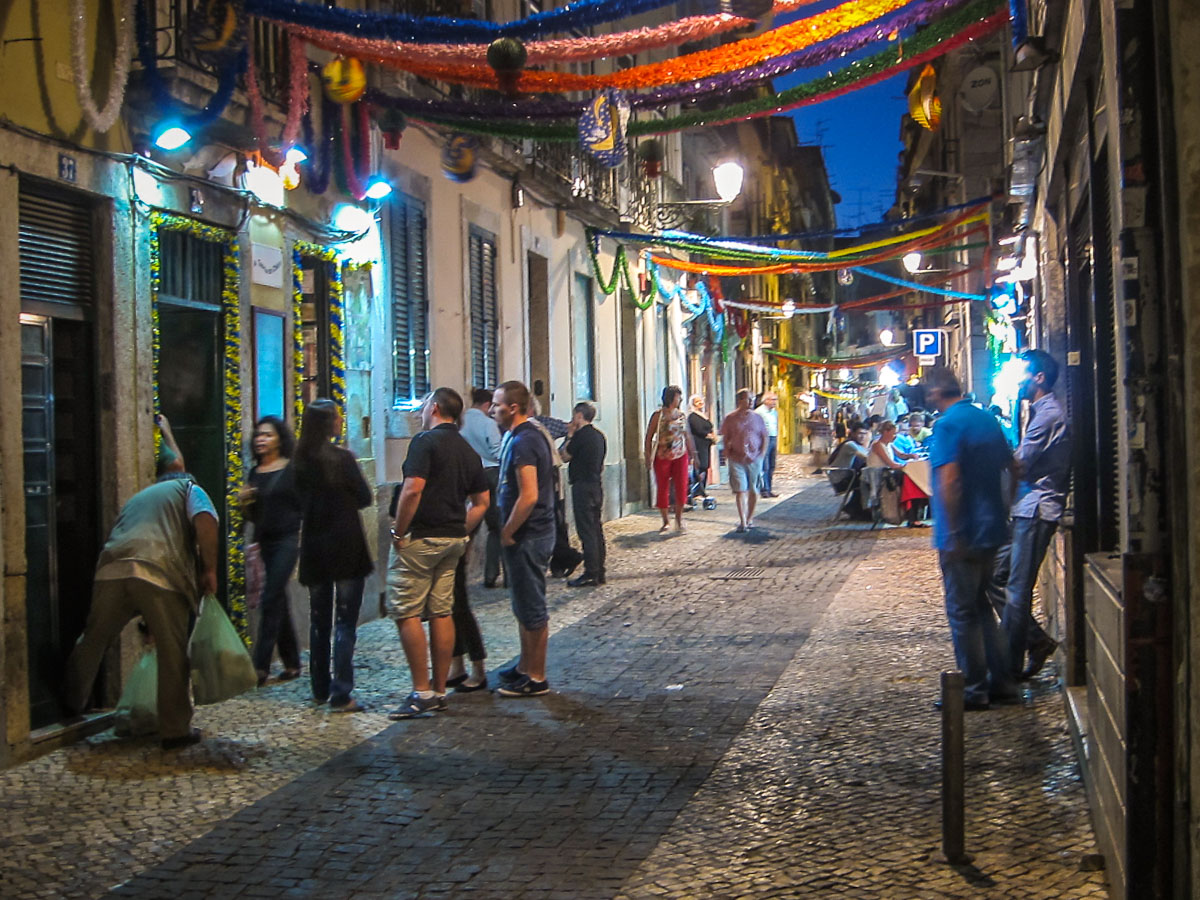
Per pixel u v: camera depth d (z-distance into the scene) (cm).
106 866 493
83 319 744
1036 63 707
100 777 618
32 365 700
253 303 930
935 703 723
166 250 842
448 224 1366
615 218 1998
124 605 664
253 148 882
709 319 2866
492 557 1280
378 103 1023
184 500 686
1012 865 465
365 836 523
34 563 696
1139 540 353
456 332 1388
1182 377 344
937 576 1252
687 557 1508
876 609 1069
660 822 531
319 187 1022
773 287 4597
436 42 777
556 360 1806
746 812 542
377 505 1130
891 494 1802
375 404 1152
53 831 536
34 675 689
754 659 879
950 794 469
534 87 822
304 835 525
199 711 756
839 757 622
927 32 781
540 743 668
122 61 715
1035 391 746
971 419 709
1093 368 704
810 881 457
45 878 480
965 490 703
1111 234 519
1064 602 741
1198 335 341
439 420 760
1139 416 351
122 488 754
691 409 2222
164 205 805
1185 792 348
